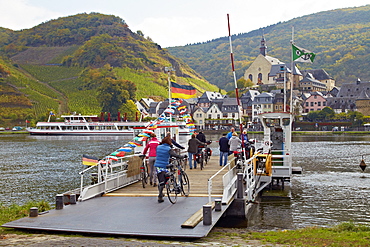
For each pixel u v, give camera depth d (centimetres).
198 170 2336
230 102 16075
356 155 5756
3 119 17212
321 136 11375
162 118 2628
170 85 2711
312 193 2689
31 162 5044
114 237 1198
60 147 7619
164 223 1288
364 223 1875
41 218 1373
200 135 2619
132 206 1522
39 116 17125
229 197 1612
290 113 2477
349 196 2584
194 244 1123
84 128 12475
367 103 16588
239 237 1309
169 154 1562
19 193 2923
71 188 3128
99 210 1471
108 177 1914
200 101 16925
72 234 1226
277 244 1177
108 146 7800
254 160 2123
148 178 2130
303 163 4803
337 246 1113
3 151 6800
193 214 1387
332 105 17175
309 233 1379
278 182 2638
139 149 2897
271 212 2080
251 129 13112
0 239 1164
